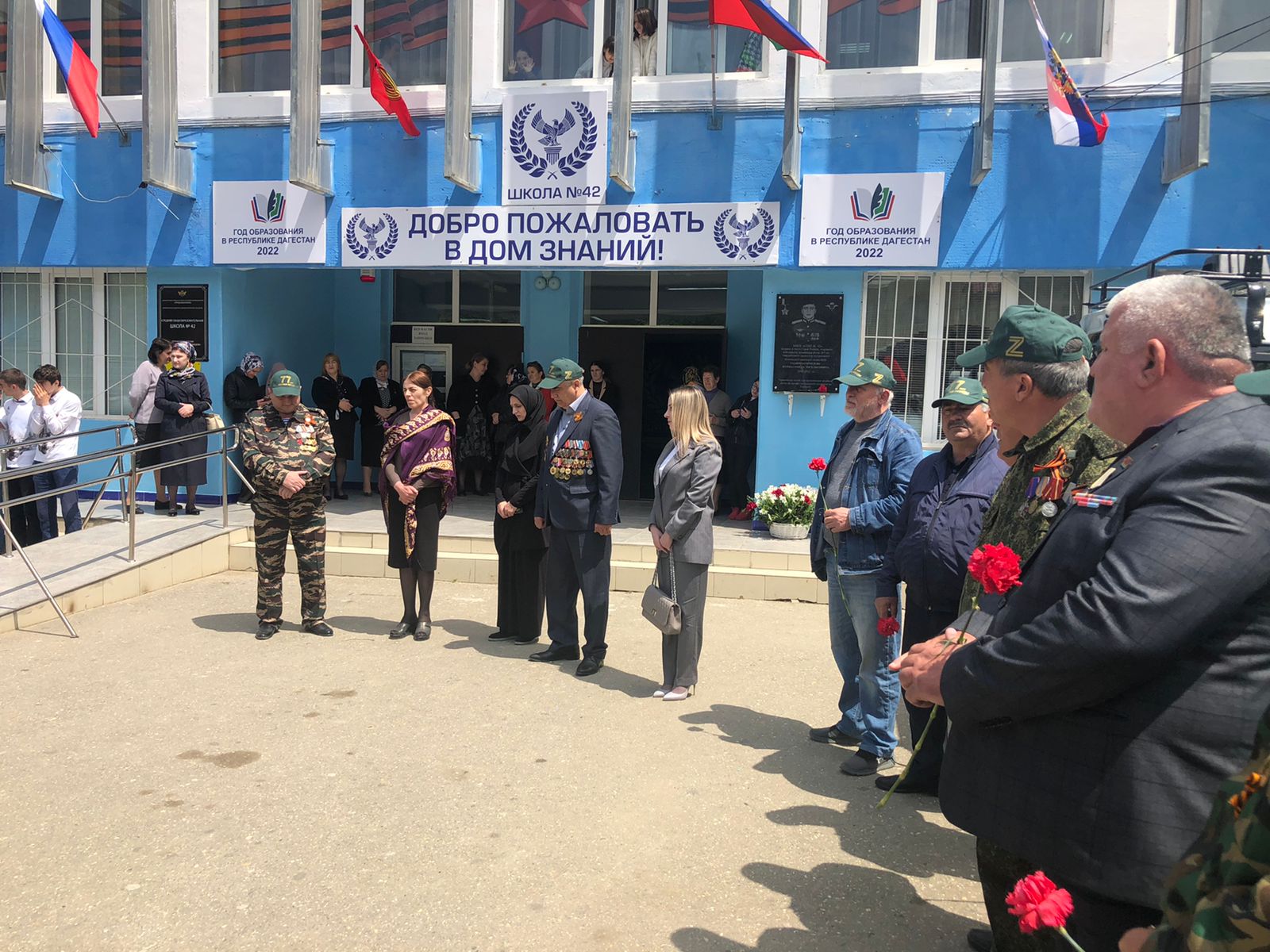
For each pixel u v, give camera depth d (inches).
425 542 255.1
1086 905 78.5
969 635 91.7
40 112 386.3
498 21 362.3
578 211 358.3
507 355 469.7
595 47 359.6
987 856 95.3
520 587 252.5
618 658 245.3
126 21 387.9
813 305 352.8
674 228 352.5
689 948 119.4
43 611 262.5
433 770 171.8
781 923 125.6
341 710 201.6
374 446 444.1
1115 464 80.6
